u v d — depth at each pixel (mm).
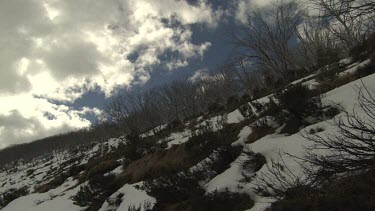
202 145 11438
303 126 8531
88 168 24094
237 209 6812
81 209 14164
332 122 7188
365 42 14695
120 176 15156
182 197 8805
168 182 9102
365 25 9648
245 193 7098
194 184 8828
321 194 4418
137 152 17734
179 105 48562
